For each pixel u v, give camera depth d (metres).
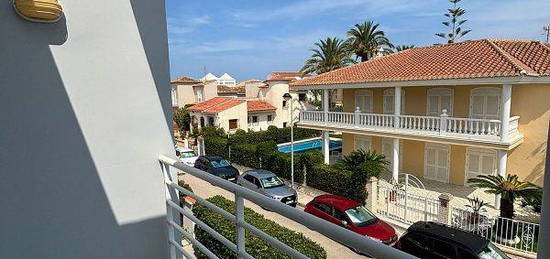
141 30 2.70
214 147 24.64
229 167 18.11
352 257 9.42
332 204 10.85
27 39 2.29
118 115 2.65
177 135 36.72
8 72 2.24
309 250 6.95
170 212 2.85
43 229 2.43
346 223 10.26
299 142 32.59
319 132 36.66
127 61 2.65
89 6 2.48
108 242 2.67
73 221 2.53
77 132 2.50
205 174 2.09
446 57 16.75
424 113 17.48
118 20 2.60
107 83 2.59
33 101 2.33
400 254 0.93
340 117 18.86
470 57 15.47
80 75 2.48
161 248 2.91
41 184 2.40
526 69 12.65
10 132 2.27
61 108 2.43
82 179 2.54
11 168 2.29
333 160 24.03
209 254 2.23
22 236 2.37
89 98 2.53
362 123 17.86
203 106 36.31
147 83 2.75
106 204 2.64
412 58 18.77
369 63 21.12
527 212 12.27
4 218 2.30
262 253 6.61
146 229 2.83
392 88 18.61
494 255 7.37
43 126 2.38
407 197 12.86
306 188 16.34
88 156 2.55
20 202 2.34
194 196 2.30
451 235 7.97
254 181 14.74
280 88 36.47
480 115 15.46
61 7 2.32
